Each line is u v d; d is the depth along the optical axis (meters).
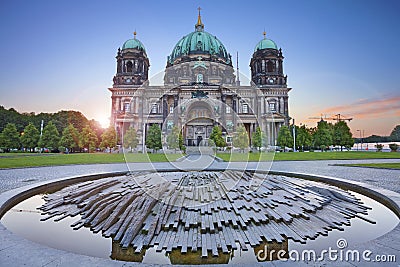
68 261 2.68
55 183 8.58
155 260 3.57
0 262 2.65
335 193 7.25
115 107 51.03
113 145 50.91
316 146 64.12
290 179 9.29
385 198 6.19
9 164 18.61
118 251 3.84
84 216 5.29
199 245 3.87
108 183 8.02
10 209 5.98
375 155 32.62
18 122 72.06
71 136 55.19
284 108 61.16
